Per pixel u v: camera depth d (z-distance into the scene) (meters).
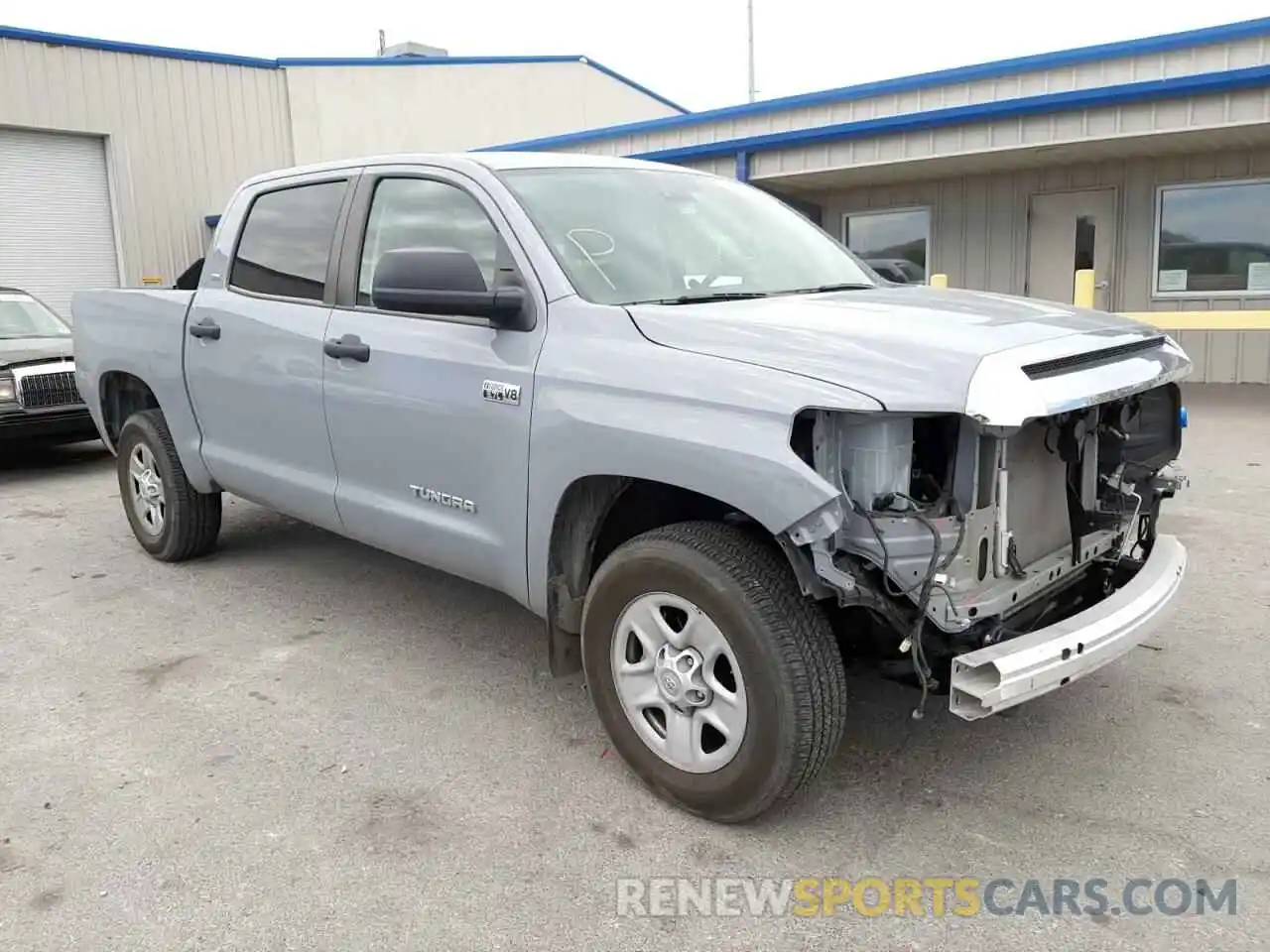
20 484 8.44
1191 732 3.59
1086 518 3.35
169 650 4.51
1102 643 2.84
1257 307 11.68
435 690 4.05
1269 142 10.89
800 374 2.74
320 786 3.31
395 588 5.30
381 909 2.70
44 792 3.29
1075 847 2.94
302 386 4.36
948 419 2.77
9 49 16.59
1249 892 2.71
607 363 3.13
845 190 14.32
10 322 9.45
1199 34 9.98
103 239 18.09
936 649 2.87
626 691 3.23
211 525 5.67
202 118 19.00
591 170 4.05
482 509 3.63
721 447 2.76
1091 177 12.39
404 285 3.29
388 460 4.00
